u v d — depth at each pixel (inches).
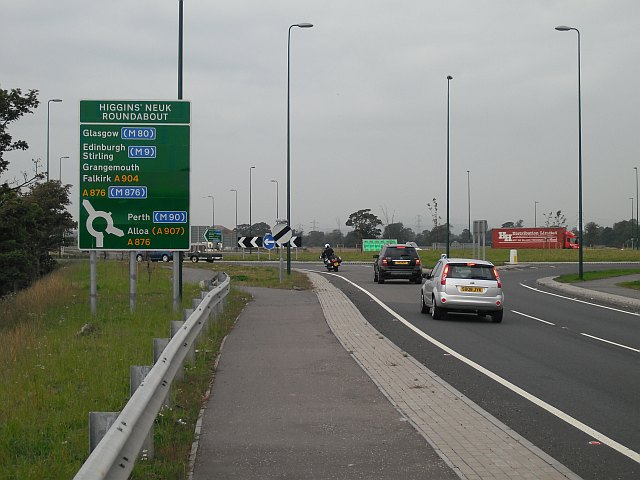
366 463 271.6
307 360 505.7
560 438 313.7
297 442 299.9
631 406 378.3
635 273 1844.2
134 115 759.1
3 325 677.9
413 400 381.4
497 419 344.8
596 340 657.6
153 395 262.2
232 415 345.4
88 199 753.0
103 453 184.7
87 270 1547.7
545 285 1514.5
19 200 1024.2
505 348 595.8
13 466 251.0
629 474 263.9
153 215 757.3
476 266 798.5
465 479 252.8
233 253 3708.2
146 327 618.8
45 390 367.6
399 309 925.2
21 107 996.6
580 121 1592.0
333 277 1641.2
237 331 661.9
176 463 262.5
